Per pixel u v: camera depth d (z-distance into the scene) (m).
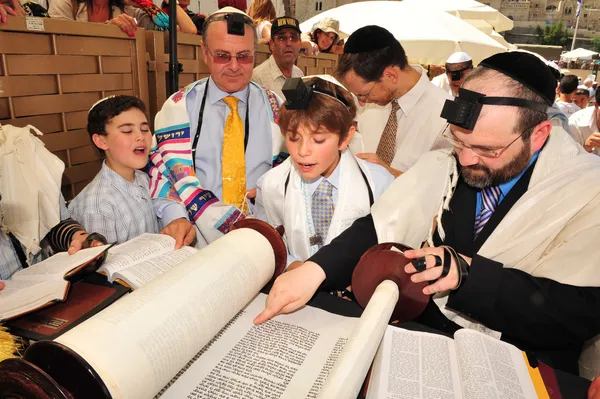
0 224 1.32
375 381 0.82
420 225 1.29
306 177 1.26
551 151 1.17
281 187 1.48
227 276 0.88
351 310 1.05
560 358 1.16
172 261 1.21
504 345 0.93
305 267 1.10
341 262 1.15
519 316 1.03
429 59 5.61
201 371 0.81
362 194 1.42
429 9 5.91
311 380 0.79
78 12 2.47
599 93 3.43
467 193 1.29
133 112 1.64
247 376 0.80
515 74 1.01
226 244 0.99
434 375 0.84
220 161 1.92
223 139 1.91
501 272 1.04
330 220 1.45
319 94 1.17
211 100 1.91
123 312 0.70
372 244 1.27
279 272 1.15
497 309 1.04
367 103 2.40
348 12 6.04
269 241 1.11
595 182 1.08
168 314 0.73
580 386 0.83
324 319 1.00
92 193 1.67
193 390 0.76
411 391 0.79
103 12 2.54
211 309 0.80
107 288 1.06
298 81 1.10
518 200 1.15
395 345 0.93
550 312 1.02
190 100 1.93
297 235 1.45
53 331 0.89
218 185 1.92
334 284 1.14
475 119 1.02
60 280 1.03
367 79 2.05
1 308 0.95
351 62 2.05
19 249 1.45
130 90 2.19
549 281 1.07
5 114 1.60
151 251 1.27
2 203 1.33
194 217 1.78
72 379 0.59
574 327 1.03
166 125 1.89
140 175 1.87
